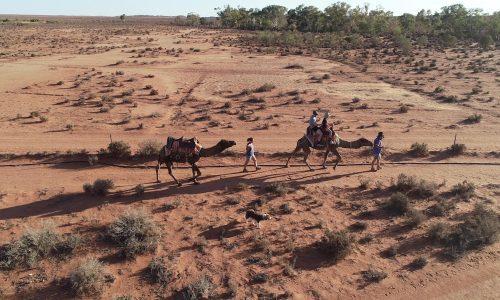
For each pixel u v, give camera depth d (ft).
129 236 46.01
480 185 62.39
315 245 46.65
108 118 94.53
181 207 54.29
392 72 164.76
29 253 43.27
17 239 46.37
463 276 42.55
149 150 70.38
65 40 292.81
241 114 98.43
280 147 77.15
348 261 44.32
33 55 196.13
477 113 102.83
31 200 55.62
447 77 154.20
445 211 53.88
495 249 46.60
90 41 289.94
